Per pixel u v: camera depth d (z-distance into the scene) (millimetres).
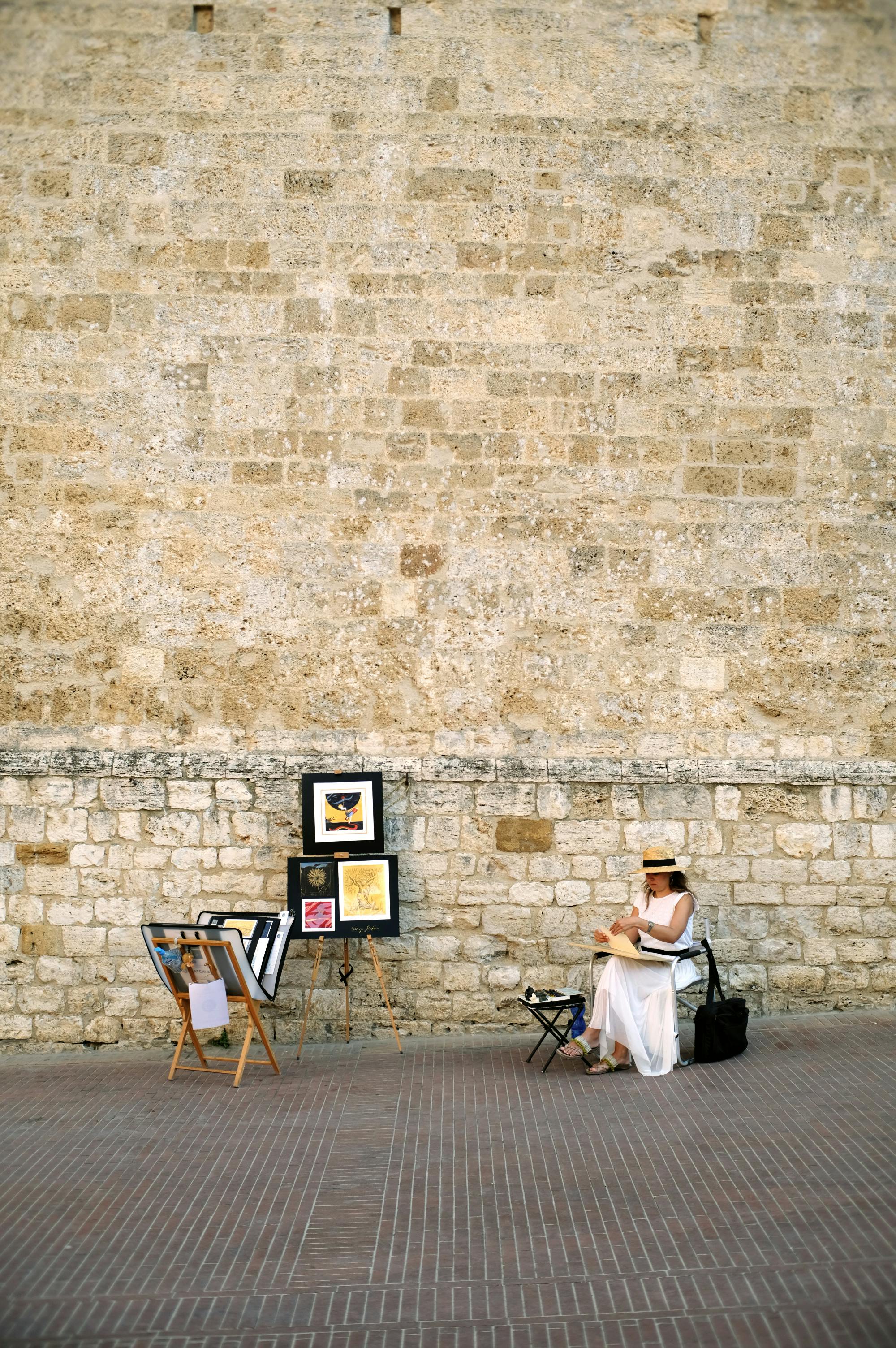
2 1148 6625
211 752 8891
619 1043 7793
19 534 8938
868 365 9164
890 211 9234
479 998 8820
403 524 8969
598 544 9008
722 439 9078
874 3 9336
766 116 9219
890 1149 6102
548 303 9062
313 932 8367
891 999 8914
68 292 9008
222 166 9070
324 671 8938
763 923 8898
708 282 9125
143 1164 6348
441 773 8852
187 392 8984
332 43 9125
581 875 8867
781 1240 5184
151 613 8945
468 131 9102
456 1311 4742
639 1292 4828
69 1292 4930
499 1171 6125
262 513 8945
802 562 9070
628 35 9227
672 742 8992
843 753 9031
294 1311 4777
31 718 8914
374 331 9016
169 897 8805
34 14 9125
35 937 8805
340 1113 7129
